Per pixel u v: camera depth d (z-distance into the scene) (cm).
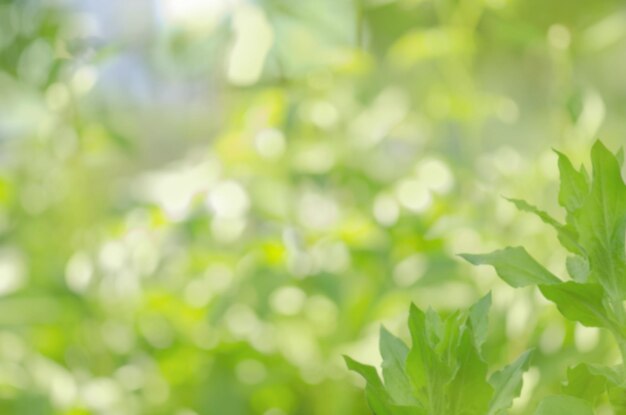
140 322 308
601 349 188
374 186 320
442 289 272
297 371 271
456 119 322
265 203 306
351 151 330
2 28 332
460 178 306
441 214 293
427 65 371
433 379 105
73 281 310
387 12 363
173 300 306
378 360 257
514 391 106
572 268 109
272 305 290
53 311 303
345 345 272
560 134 247
